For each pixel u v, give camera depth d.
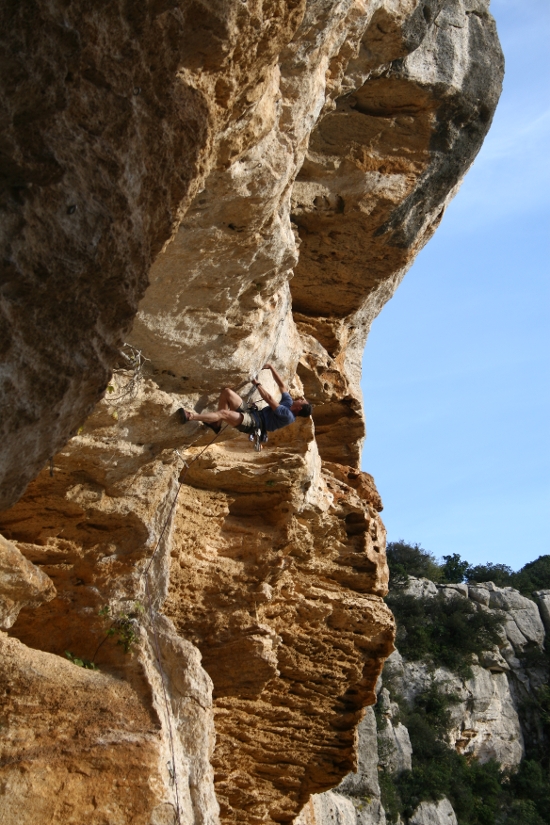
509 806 45.22
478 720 49.50
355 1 8.85
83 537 9.36
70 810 6.89
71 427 5.14
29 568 6.71
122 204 4.59
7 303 4.16
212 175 6.92
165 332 8.20
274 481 11.62
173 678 8.59
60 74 4.06
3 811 6.74
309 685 13.23
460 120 11.94
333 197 12.43
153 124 4.91
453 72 11.55
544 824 44.06
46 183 4.12
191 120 5.25
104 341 4.95
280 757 13.17
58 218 4.22
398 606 54.34
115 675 8.30
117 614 8.96
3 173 4.02
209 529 11.56
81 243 4.34
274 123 7.16
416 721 46.34
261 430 9.30
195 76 5.59
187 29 5.34
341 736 13.53
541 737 51.78
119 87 4.49
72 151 4.25
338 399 14.79
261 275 8.19
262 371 10.23
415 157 12.18
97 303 4.74
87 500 9.16
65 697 7.61
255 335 8.84
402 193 12.35
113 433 8.70
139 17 4.45
